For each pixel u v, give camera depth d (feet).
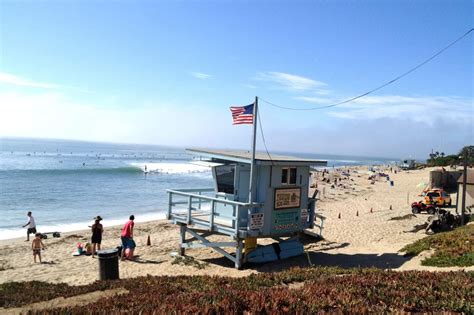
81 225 92.22
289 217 53.98
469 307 19.60
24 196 129.49
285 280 29.30
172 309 19.47
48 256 59.77
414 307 20.07
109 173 221.05
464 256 42.75
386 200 144.97
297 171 54.70
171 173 250.37
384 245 63.72
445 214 77.71
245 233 48.42
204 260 54.80
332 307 19.86
